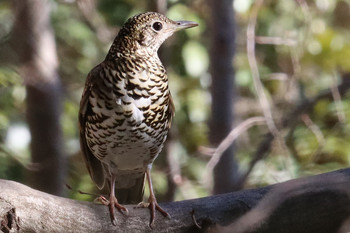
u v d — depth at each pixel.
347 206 6.79
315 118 12.59
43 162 11.55
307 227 6.85
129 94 7.54
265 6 14.34
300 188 6.79
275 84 14.33
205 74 14.52
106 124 7.64
